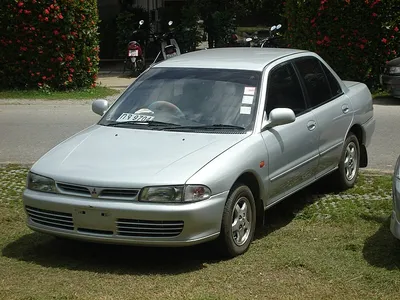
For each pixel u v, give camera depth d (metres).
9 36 17.45
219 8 24.73
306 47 17.47
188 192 5.79
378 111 14.40
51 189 6.12
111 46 25.16
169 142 6.44
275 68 7.31
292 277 5.77
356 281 5.66
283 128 6.96
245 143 6.41
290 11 18.00
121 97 7.41
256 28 27.48
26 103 16.34
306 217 7.48
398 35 16.66
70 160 6.32
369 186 8.59
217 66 7.33
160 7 25.73
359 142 8.73
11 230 7.20
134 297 5.39
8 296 5.42
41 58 17.62
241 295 5.40
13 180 9.12
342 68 17.14
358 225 7.13
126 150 6.35
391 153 10.44
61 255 6.48
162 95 7.16
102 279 5.80
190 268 6.04
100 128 6.98
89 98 17.05
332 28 17.00
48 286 5.65
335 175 8.22
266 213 7.68
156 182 5.80
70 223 6.04
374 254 6.26
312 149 7.44
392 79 15.34
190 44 23.55
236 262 6.14
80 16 17.59
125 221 5.84
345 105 8.23
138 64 21.78
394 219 5.98
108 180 5.89
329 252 6.33
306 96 7.58
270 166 6.66
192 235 5.82
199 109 6.88
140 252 6.54
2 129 13.05
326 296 5.38
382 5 16.55
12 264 6.20
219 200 5.95
